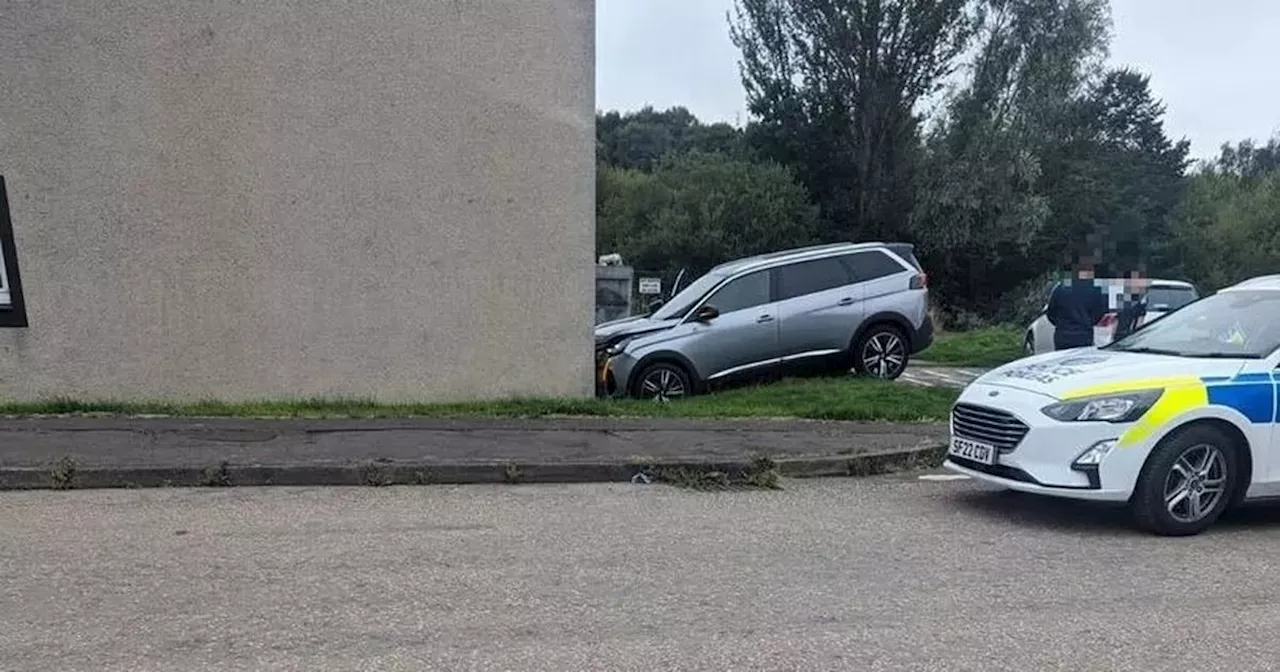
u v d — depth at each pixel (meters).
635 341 12.62
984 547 6.62
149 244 10.84
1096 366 7.35
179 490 7.88
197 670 4.41
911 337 13.84
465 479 8.39
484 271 11.66
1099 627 5.15
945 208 38.97
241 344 11.10
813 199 41.84
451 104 11.45
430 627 4.98
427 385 11.56
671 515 7.42
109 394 10.84
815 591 5.65
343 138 11.21
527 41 11.62
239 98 10.95
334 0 11.09
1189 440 6.87
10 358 10.63
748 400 11.96
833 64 39.47
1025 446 6.99
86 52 10.62
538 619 5.12
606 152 72.56
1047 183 41.03
